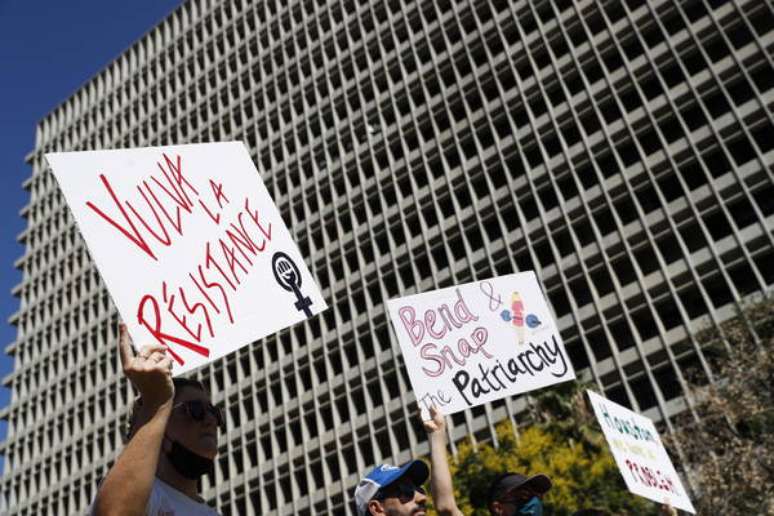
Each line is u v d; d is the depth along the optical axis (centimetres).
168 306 389
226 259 427
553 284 4391
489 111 5203
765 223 3775
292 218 5978
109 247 384
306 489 4956
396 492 461
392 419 4697
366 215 5544
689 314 3900
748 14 4281
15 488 6669
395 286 5147
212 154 461
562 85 4894
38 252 7800
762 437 2295
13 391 7194
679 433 2631
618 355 3947
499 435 2644
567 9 5094
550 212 4591
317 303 448
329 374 5106
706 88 4275
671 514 812
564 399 2536
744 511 2223
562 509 2225
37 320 7388
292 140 6369
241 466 5312
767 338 2494
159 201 418
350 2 6550
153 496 316
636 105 4594
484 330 686
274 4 7162
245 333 409
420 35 5903
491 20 5519
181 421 345
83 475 6156
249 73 6950
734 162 4044
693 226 4059
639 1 4847
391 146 5700
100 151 407
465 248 4872
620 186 4369
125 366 264
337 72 6338
